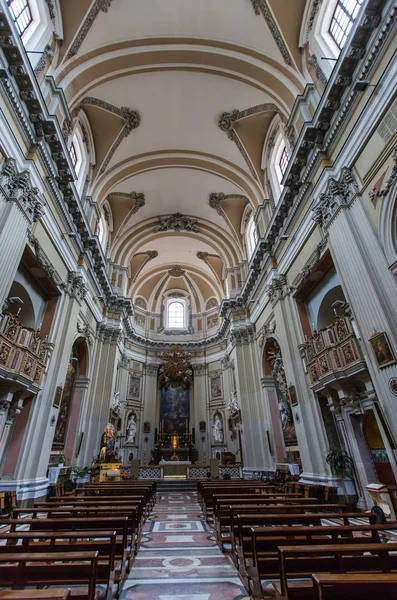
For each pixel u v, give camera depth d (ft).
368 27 21.52
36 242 27.43
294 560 9.55
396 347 19.27
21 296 30.09
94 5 31.81
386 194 21.08
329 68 29.37
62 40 32.24
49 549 10.10
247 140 46.29
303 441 31.17
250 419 50.08
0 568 8.68
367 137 22.75
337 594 6.14
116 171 49.34
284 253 38.50
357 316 22.67
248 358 54.34
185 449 69.51
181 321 85.92
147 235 65.46
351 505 24.98
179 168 52.90
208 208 61.26
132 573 12.61
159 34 36.11
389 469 24.48
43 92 28.68
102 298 51.29
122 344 64.28
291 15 32.42
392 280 20.24
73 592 9.43
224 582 11.59
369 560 9.50
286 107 35.96
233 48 36.52
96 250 42.50
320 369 28.40
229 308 59.26
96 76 36.55
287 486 30.42
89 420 47.21
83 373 44.96
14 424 27.07
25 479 25.94
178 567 13.28
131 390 71.41
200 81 40.78
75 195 34.45
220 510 16.60
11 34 21.13
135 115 44.09
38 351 28.25
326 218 27.02
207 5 33.83
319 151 27.73
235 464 52.08
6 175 23.21
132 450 66.44
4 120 22.75
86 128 43.29
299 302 35.63
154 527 21.63
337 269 25.23
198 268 81.87
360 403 25.62
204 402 74.28
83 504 16.46
